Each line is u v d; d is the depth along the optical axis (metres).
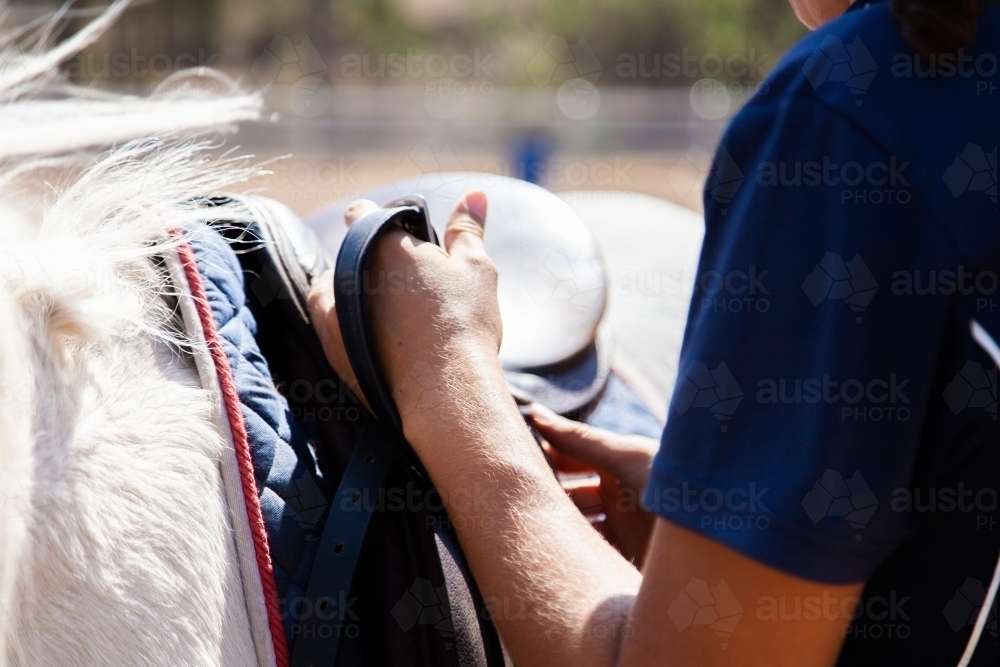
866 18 0.51
